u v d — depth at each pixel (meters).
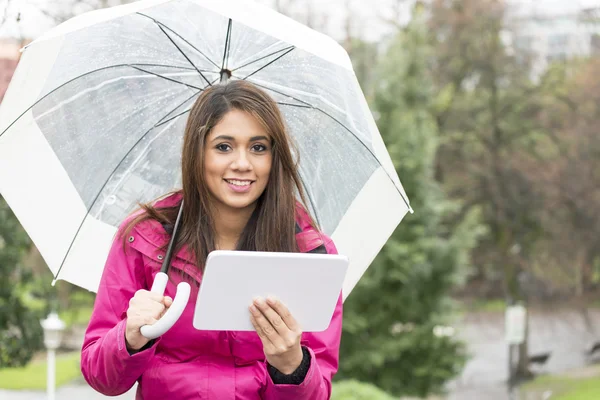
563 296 35.34
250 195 3.00
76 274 3.65
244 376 2.96
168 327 2.64
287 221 3.06
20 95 3.41
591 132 32.22
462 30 33.25
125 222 3.07
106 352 2.74
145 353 2.73
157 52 3.63
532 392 27.72
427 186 21.39
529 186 32.75
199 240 3.00
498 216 32.97
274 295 2.69
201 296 2.63
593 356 34.41
